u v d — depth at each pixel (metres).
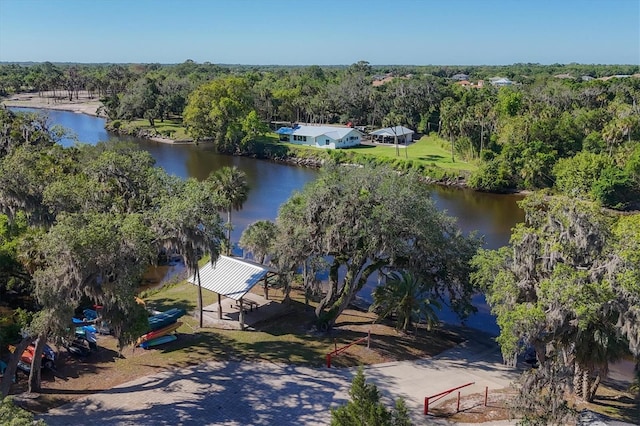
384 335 33.16
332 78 193.88
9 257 30.52
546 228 24.38
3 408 13.88
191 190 31.98
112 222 23.78
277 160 103.19
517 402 21.45
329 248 30.55
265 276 33.59
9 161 40.31
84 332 28.34
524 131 85.88
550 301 21.25
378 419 14.97
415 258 32.09
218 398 24.31
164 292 39.12
